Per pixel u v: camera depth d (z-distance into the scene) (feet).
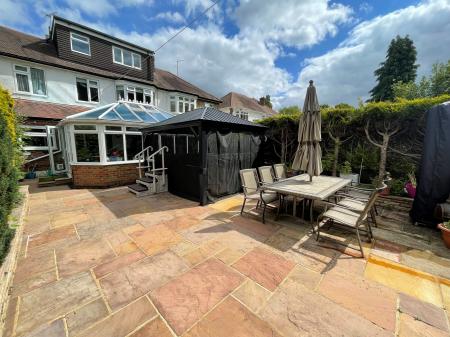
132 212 16.29
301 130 14.21
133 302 7.11
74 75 37.65
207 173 18.33
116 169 26.50
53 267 9.11
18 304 7.00
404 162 19.48
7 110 14.57
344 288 7.75
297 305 6.95
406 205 17.01
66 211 16.56
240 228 13.16
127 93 43.86
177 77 65.92
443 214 12.16
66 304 7.03
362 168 22.30
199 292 7.57
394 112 18.17
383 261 9.49
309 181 15.35
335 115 22.39
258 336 5.88
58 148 33.78
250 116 89.56
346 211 11.68
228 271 8.79
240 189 22.58
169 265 9.25
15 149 15.81
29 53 34.09
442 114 12.39
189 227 13.37
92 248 10.77
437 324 6.21
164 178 23.03
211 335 5.91
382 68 71.67
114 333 5.99
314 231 12.52
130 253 10.27
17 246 10.34
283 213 15.78
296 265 9.20
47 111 32.53
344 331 6.02
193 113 21.18
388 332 5.97
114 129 26.53
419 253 10.17
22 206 14.62
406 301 7.11
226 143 20.22
